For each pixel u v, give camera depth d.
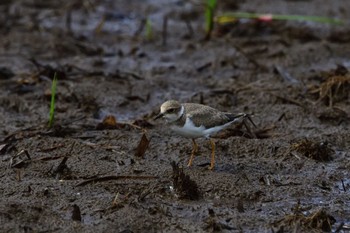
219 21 19.88
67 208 10.70
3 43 19.44
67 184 11.45
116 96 15.84
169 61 18.52
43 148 12.83
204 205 10.93
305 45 19.38
